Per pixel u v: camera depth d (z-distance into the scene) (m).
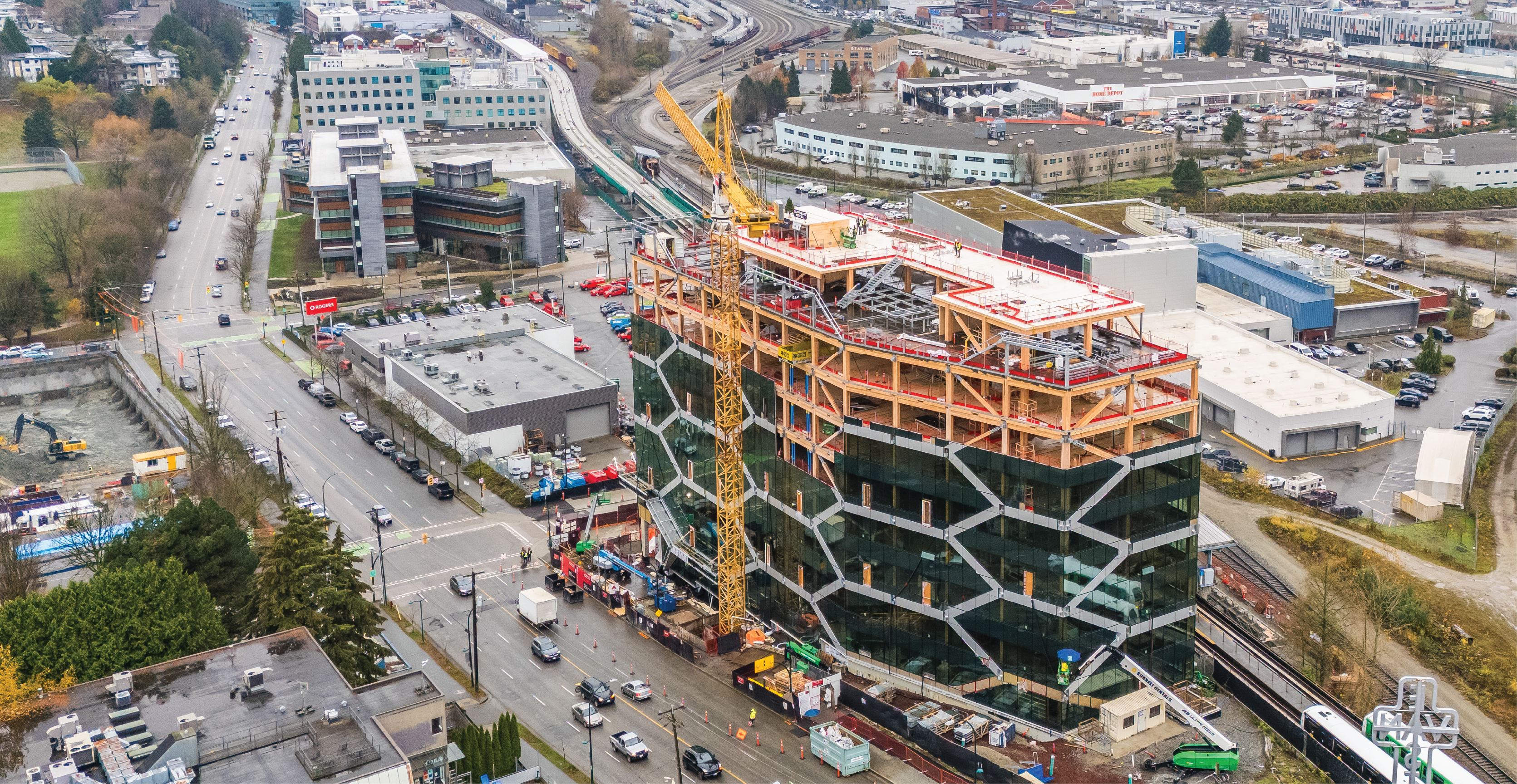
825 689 189.00
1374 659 189.62
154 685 156.50
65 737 143.50
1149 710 175.62
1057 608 172.50
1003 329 174.25
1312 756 173.38
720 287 199.75
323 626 187.12
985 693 181.75
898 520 184.50
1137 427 181.25
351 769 140.00
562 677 198.50
